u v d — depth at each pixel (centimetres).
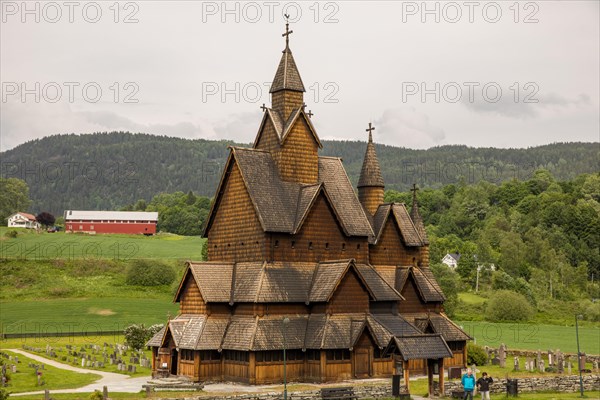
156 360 9000
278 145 9106
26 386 8112
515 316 18838
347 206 9456
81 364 10269
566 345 13975
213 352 8325
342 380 8356
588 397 8112
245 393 7188
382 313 9306
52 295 19275
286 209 8806
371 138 10350
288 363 8275
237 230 8938
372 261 9794
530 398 7844
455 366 9888
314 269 8825
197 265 8606
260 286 8288
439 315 10019
